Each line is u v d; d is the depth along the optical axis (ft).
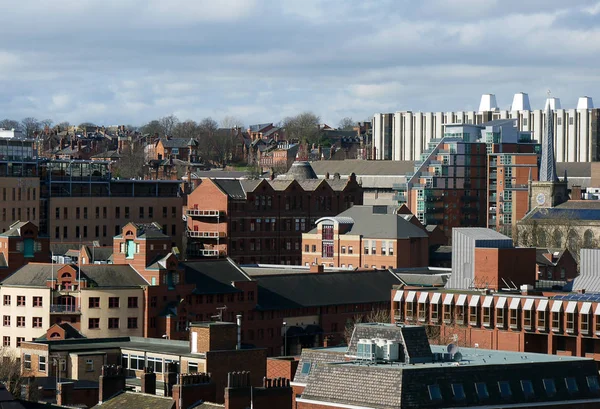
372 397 630.74
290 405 649.20
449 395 636.48
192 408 629.92
